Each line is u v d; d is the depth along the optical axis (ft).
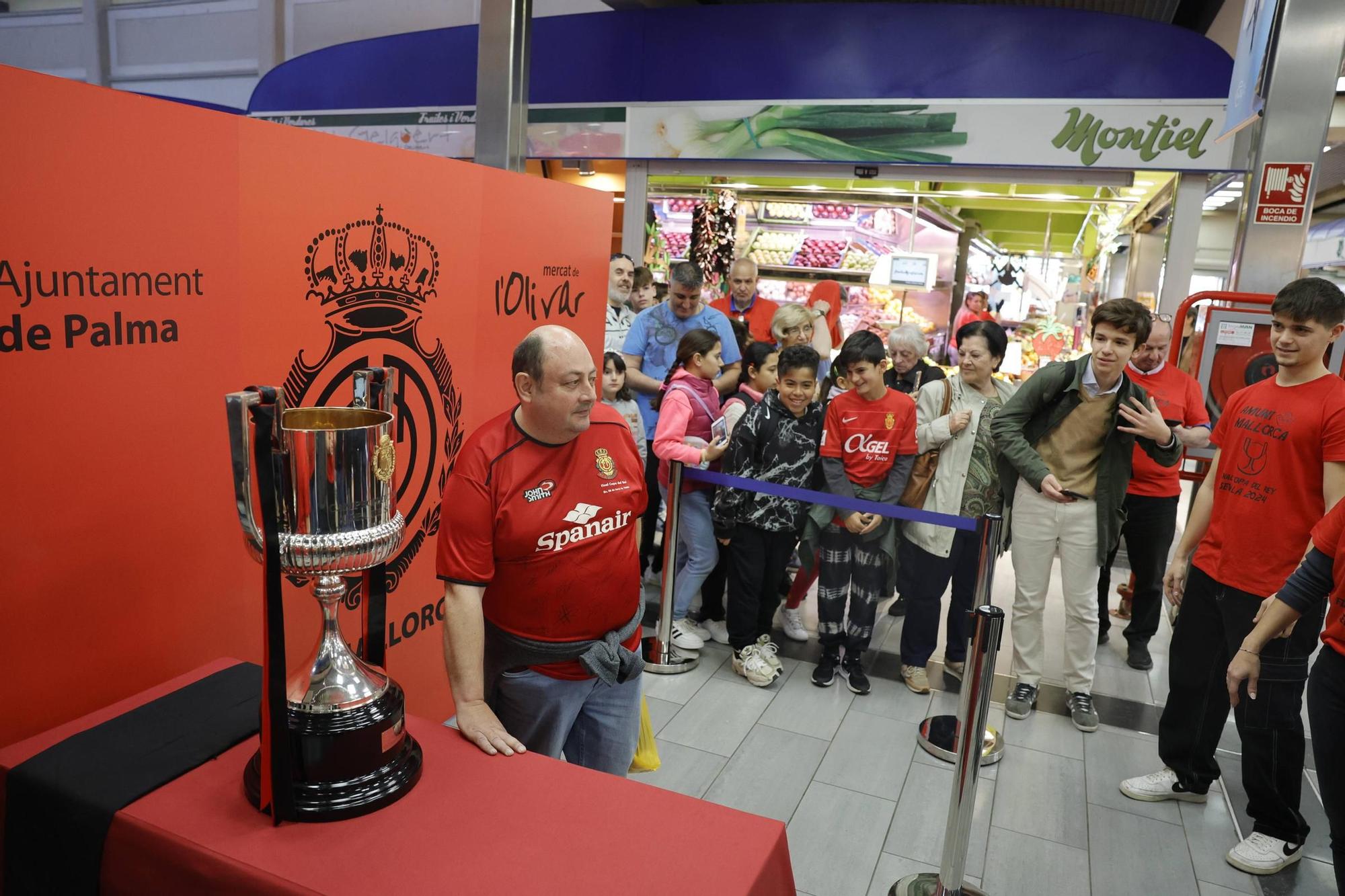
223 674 5.86
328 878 4.00
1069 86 19.76
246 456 4.34
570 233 11.00
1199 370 12.82
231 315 6.53
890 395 11.23
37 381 5.22
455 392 9.24
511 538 5.91
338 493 4.37
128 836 4.31
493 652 6.42
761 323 19.04
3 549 5.13
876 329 23.56
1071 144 19.90
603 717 7.08
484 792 4.75
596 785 4.88
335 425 4.91
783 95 21.83
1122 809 9.39
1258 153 12.21
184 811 4.39
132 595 5.98
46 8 37.45
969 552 10.89
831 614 11.75
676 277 15.48
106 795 4.46
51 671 5.48
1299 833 8.36
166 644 6.27
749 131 22.20
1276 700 8.07
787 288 24.08
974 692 7.07
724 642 13.48
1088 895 8.00
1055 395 10.74
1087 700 11.26
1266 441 8.05
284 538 4.32
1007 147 20.36
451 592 5.77
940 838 8.75
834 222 23.48
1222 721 9.12
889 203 23.13
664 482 12.48
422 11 31.30
